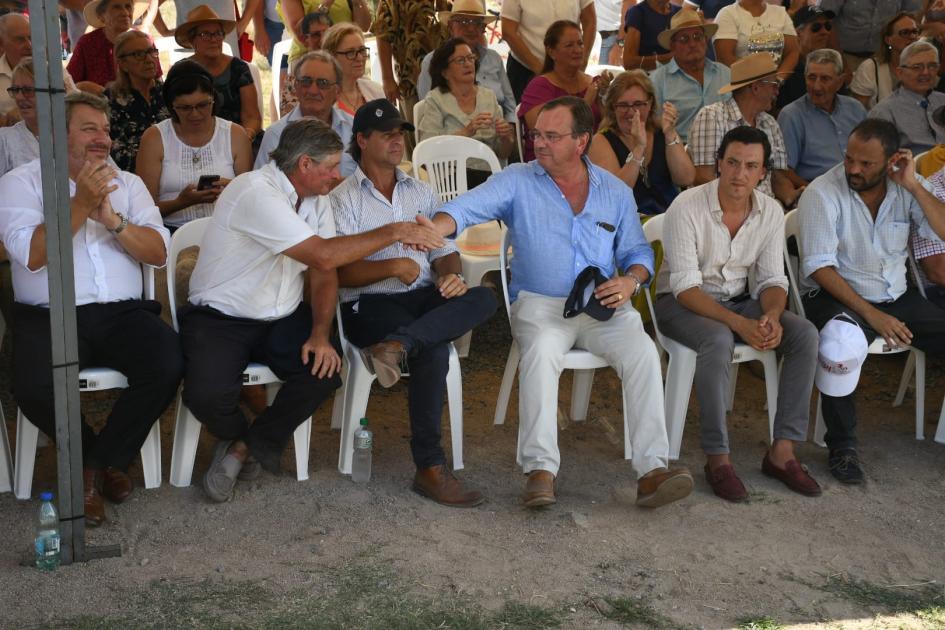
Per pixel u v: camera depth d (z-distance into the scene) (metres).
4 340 5.57
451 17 7.02
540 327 4.31
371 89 6.74
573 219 4.49
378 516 4.03
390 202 4.55
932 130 6.55
